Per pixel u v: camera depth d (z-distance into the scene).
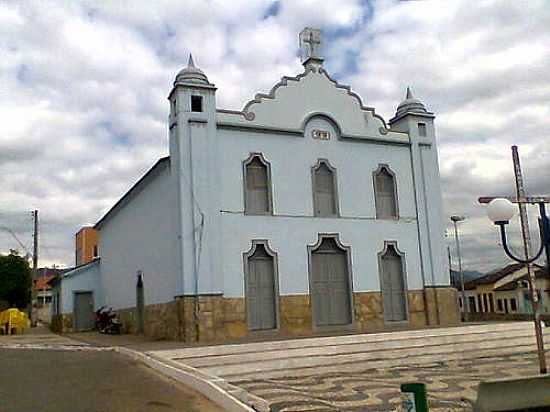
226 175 19.50
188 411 9.65
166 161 20.03
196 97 19.39
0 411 9.54
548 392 8.11
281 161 20.52
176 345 16.56
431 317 21.92
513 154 10.63
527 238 10.45
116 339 21.17
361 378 13.76
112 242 28.70
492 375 13.66
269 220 19.94
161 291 20.52
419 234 22.48
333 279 20.83
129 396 10.55
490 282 45.53
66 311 30.16
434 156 23.38
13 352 16.44
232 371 14.21
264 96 20.53
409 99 23.50
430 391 11.66
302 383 13.23
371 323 20.97
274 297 19.61
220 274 18.77
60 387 11.27
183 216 18.53
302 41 21.94
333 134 21.66
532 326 18.72
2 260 44.88
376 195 22.03
